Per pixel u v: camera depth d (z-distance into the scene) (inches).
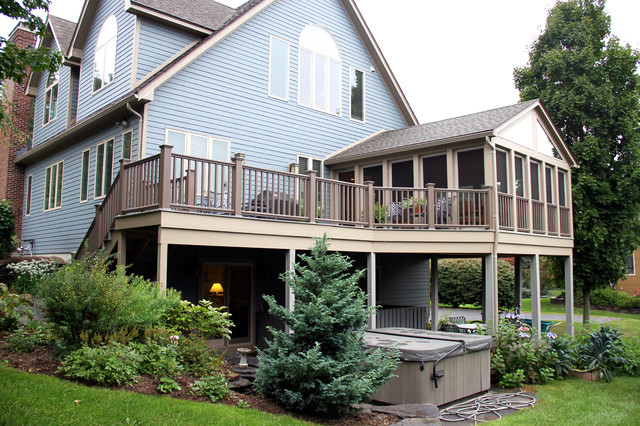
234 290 478.3
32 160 674.2
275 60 528.4
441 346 287.3
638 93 701.9
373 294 432.1
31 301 249.9
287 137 532.7
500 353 371.6
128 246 402.0
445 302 1176.8
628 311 1018.1
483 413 278.5
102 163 488.1
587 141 674.8
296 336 231.9
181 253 441.7
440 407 283.0
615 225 685.3
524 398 317.7
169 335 267.9
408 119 681.0
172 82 440.8
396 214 441.4
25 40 719.7
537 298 509.4
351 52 617.3
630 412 286.7
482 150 481.7
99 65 519.2
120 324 257.3
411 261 668.1
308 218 390.3
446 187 499.8
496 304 440.8
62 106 603.2
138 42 457.4
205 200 447.2
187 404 207.6
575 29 718.5
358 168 570.6
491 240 443.8
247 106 498.0
